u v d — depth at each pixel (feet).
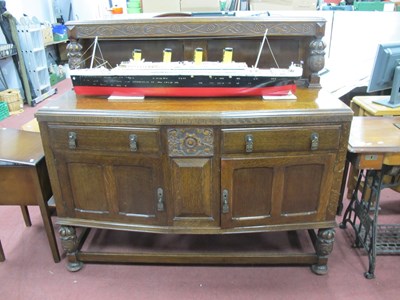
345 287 5.45
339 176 4.99
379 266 5.85
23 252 6.32
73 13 19.79
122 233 6.75
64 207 5.39
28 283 5.62
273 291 5.40
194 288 5.49
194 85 5.10
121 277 5.72
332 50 11.02
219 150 4.75
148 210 5.25
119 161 4.93
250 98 5.20
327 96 5.25
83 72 5.14
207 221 5.23
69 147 4.90
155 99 5.22
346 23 10.64
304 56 5.76
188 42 5.65
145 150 4.79
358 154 5.09
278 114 4.55
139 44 5.78
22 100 14.65
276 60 5.81
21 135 6.23
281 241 6.47
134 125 4.67
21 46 14.16
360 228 6.16
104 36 5.39
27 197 5.53
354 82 10.06
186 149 4.76
